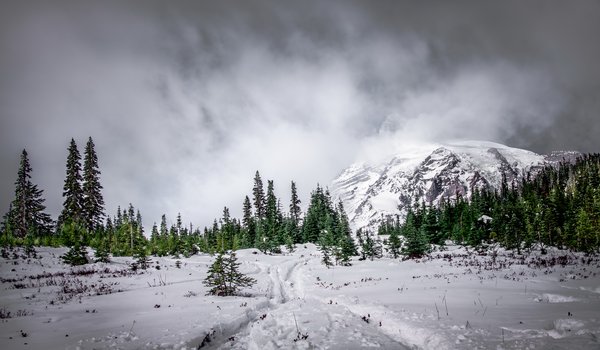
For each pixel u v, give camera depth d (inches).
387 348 397.1
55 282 1208.2
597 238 1974.7
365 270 1489.9
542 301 652.1
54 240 2108.8
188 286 1141.7
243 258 2309.3
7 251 1717.5
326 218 3280.0
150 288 1119.0
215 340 504.1
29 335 529.3
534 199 3383.4
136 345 441.7
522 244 2091.5
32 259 1611.7
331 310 650.2
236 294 989.8
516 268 1246.9
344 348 397.1
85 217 2369.6
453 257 1829.5
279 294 1069.8
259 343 449.4
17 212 2305.6
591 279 912.9
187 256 2413.9
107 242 2182.6
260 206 3828.7
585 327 402.6
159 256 2354.8
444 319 501.7
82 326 590.6
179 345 438.0
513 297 697.6
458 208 3599.9
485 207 3368.6
